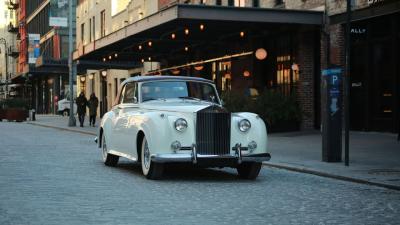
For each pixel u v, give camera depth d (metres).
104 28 51.50
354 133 20.70
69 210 8.05
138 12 42.34
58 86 68.75
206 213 7.94
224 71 30.95
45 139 23.45
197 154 10.84
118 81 48.84
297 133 22.56
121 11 46.31
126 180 11.27
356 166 13.16
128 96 13.03
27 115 46.38
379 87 20.23
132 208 8.25
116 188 10.18
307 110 23.66
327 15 22.03
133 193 9.63
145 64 42.19
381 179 11.17
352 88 21.50
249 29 25.20
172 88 12.72
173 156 10.76
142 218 7.54
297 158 14.92
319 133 22.20
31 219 7.41
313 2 23.00
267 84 26.91
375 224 7.39
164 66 38.47
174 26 23.98
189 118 10.95
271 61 26.59
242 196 9.48
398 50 19.25
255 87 26.92
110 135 13.52
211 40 28.70
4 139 23.14
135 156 11.98
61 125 36.25
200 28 24.33
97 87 54.50
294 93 23.45
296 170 13.05
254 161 11.14
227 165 11.07
